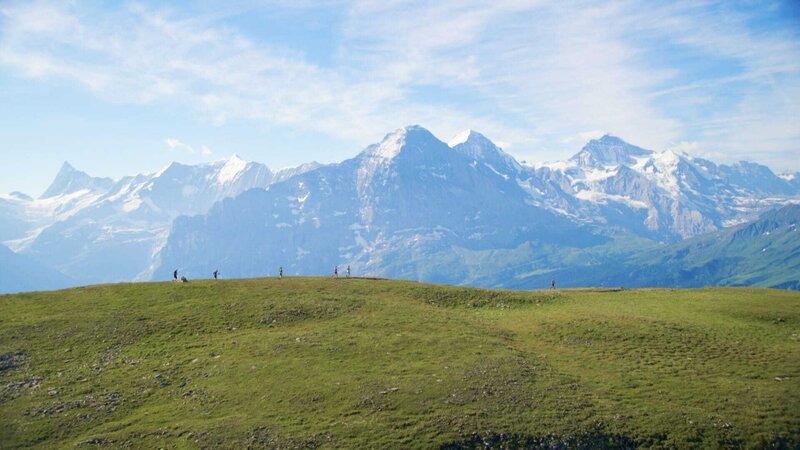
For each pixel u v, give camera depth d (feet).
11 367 173.88
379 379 158.61
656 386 157.38
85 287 263.08
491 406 143.95
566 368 172.45
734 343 191.01
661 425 136.15
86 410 148.56
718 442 130.62
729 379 161.79
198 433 132.77
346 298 249.14
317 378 160.15
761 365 171.42
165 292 251.19
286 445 126.11
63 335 197.57
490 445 128.36
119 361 178.40
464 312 246.27
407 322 215.10
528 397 148.87
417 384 155.12
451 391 151.23
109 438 131.95
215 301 236.84
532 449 127.85
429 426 133.90
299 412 141.79
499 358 175.73
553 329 212.43
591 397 150.51
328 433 130.93
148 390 158.81
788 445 130.52
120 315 217.36
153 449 127.54
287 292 255.29
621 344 192.44
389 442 127.03
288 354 178.50
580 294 282.77
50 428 140.36
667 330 204.64
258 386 157.07
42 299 239.09
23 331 200.03
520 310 250.16
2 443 134.51
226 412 144.25
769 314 222.48
